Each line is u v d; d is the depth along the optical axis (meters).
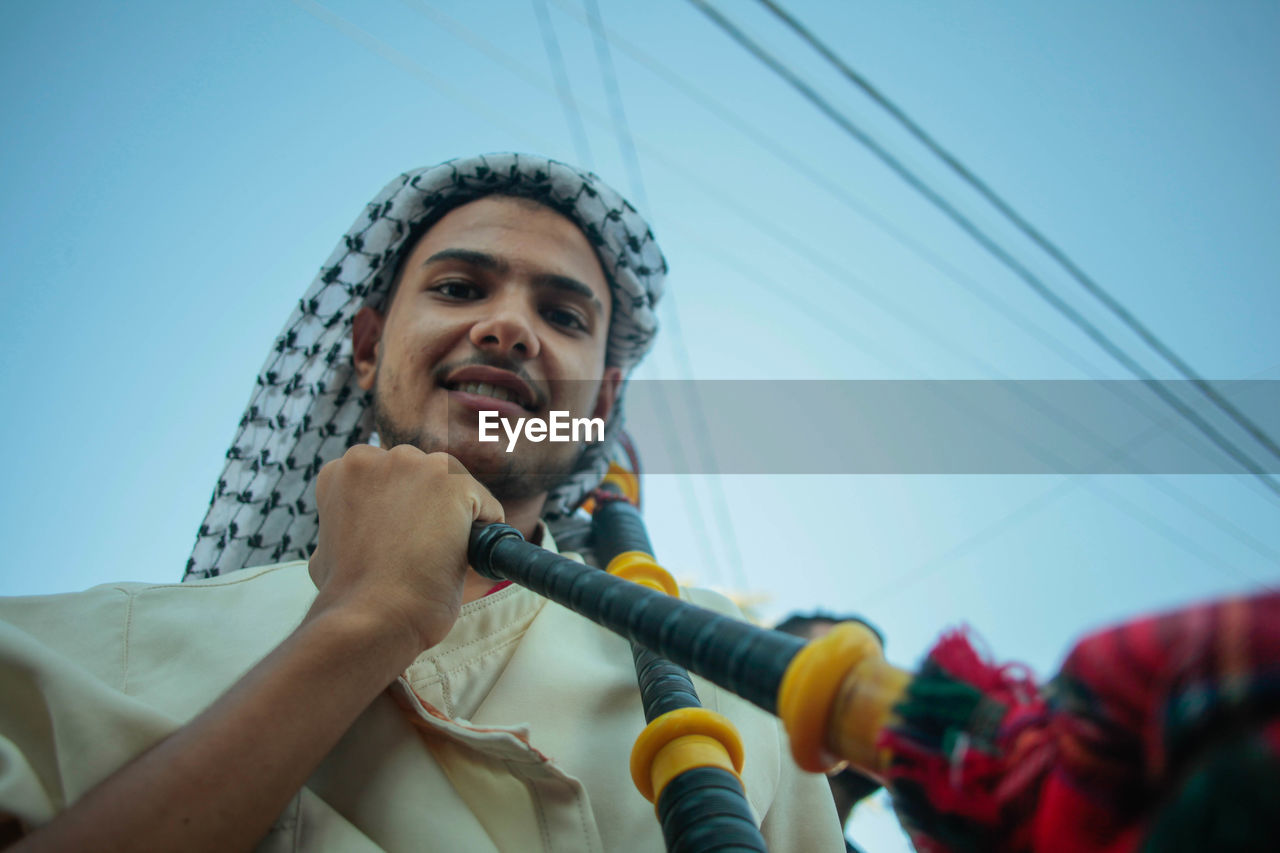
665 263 2.49
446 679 1.41
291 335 2.20
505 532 1.27
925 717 0.55
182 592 1.49
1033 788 0.48
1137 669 0.43
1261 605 0.40
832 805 1.60
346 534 1.24
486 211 2.14
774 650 0.71
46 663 1.03
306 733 0.95
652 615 0.88
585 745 1.37
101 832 0.80
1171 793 0.38
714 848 0.85
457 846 1.09
